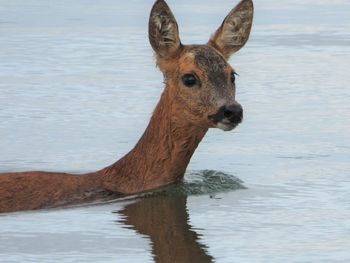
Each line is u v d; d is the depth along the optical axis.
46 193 15.80
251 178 17.20
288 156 18.52
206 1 32.53
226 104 15.26
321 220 14.95
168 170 16.03
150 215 15.23
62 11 31.62
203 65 15.49
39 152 18.81
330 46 26.67
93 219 15.08
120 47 26.48
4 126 20.41
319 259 13.41
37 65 24.77
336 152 18.70
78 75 23.91
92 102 21.83
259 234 14.39
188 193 16.22
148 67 24.56
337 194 16.25
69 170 17.84
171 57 15.76
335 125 20.45
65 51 26.06
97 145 19.25
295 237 14.26
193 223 14.91
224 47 16.36
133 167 16.11
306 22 30.03
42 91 22.61
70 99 22.12
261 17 30.95
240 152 18.84
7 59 25.27
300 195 16.23
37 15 30.81
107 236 14.35
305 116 21.05
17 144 19.30
